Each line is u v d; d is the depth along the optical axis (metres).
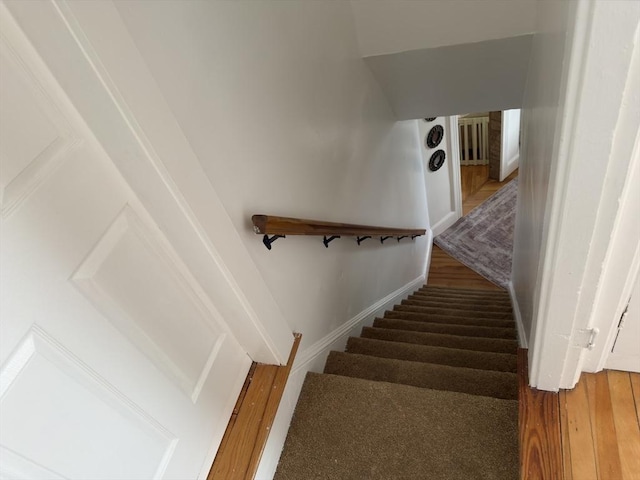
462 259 5.09
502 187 5.83
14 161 0.63
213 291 1.09
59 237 0.71
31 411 0.68
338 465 1.31
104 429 0.83
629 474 1.04
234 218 1.07
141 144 0.75
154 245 0.92
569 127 0.67
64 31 0.61
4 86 0.60
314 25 1.52
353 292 2.37
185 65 0.86
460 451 1.27
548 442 1.14
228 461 1.20
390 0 1.90
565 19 0.82
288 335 1.41
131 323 0.88
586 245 0.82
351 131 2.05
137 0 0.73
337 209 1.92
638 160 0.68
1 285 0.63
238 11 1.04
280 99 1.28
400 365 1.80
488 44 1.96
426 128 4.09
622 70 0.58
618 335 1.10
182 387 1.05
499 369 1.87
